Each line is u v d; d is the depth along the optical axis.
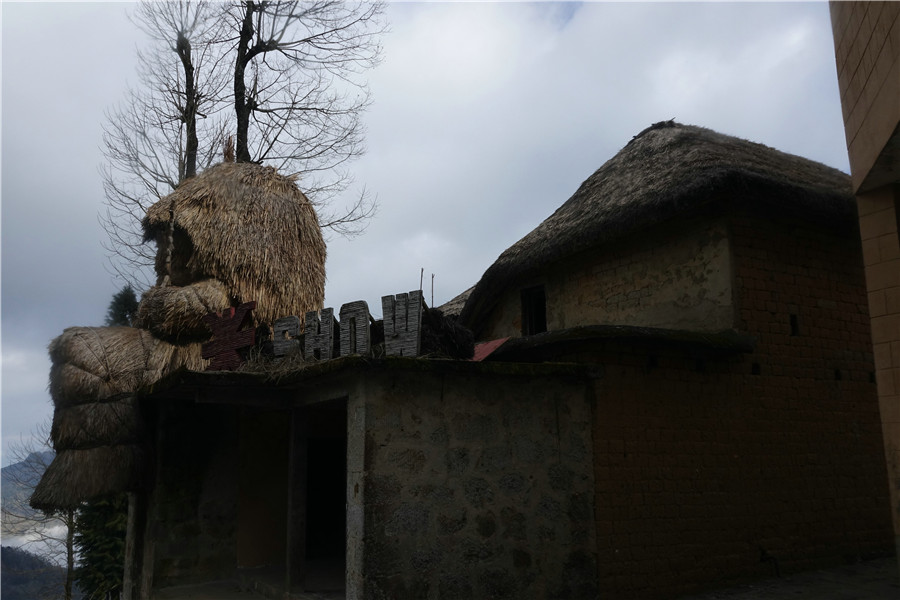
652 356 6.80
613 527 6.20
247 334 7.10
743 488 7.01
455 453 5.67
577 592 5.91
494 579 5.60
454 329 6.16
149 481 7.98
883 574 6.99
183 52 14.52
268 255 9.10
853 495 7.77
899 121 4.78
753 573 6.84
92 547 15.64
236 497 8.46
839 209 7.80
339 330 6.30
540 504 5.93
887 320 5.71
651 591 6.24
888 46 4.92
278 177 10.06
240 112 14.56
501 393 5.98
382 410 5.45
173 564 7.92
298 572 6.44
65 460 7.39
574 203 10.20
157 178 14.55
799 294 7.82
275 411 8.88
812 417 7.66
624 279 8.70
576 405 6.30
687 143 8.86
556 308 9.85
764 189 7.25
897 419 5.55
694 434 6.85
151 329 8.46
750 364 7.36
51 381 7.82
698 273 7.70
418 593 5.28
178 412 8.25
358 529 5.23
